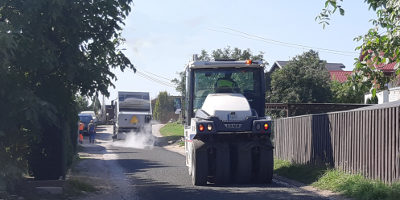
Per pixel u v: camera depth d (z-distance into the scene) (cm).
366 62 871
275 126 1839
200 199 914
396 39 797
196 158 1115
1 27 784
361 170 1043
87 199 945
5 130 846
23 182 962
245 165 1117
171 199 929
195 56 1321
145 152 2470
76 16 909
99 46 988
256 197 927
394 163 901
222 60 1293
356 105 2084
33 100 824
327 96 3069
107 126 6291
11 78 845
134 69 1066
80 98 1109
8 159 871
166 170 1512
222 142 1138
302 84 3078
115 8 970
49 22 888
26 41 860
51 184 985
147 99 3441
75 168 1572
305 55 4062
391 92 2078
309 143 1414
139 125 3341
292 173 1319
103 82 1026
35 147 1005
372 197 855
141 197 973
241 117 1128
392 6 800
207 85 1246
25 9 880
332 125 1226
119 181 1261
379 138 965
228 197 930
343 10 867
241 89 1241
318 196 938
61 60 949
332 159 1223
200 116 1164
